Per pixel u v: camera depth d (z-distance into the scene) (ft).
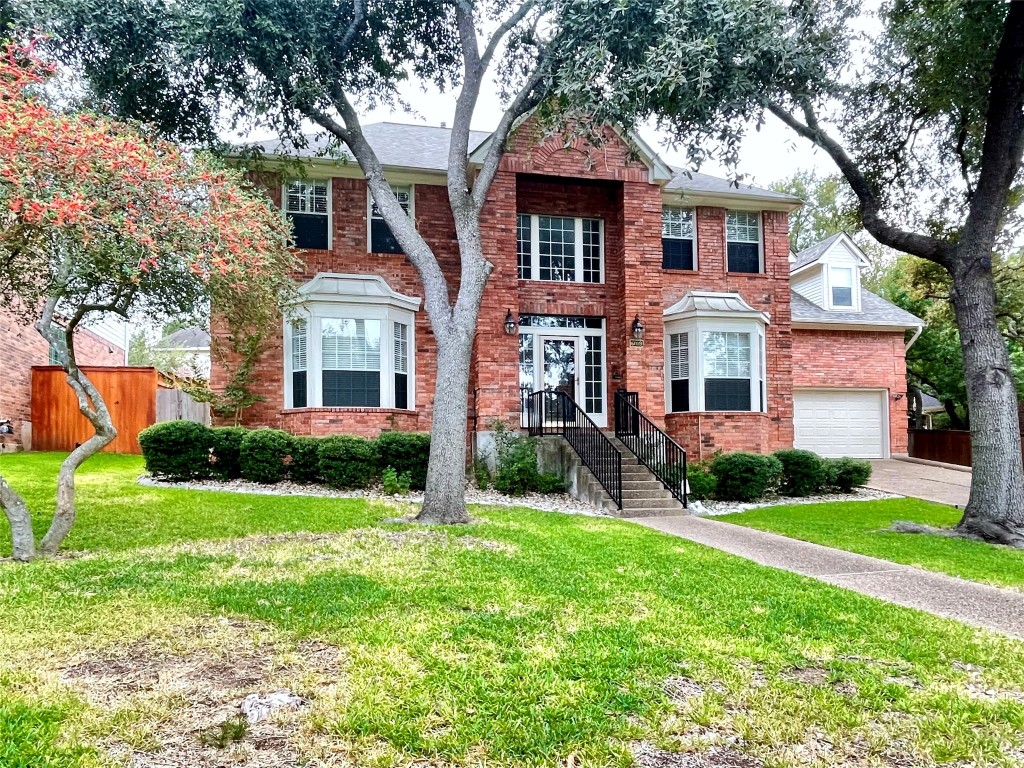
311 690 11.09
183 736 9.53
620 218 48.93
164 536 24.76
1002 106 32.96
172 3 30.40
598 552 23.48
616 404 46.34
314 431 41.68
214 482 38.91
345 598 16.29
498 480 41.68
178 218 19.89
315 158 43.42
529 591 17.49
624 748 9.52
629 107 30.71
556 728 10.00
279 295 28.02
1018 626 16.55
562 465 42.11
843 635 14.98
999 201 33.45
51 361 56.49
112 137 20.36
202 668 11.93
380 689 11.10
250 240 23.04
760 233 54.65
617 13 28.68
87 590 16.72
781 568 22.97
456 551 22.62
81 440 51.42
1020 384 64.69
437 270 32.68
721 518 36.40
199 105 36.70
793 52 28.66
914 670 13.12
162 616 14.65
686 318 49.57
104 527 26.11
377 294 43.34
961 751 9.89
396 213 33.27
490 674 11.86
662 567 21.40
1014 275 54.65
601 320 49.90
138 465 44.52
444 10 37.24
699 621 15.52
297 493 36.81
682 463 39.40
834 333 63.21
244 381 41.88
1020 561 25.45
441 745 9.44
